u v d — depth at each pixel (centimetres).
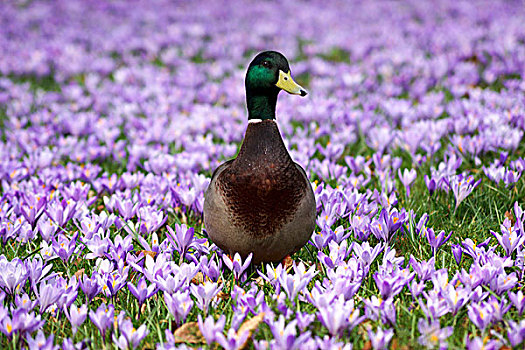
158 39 2298
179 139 1262
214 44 2191
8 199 900
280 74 635
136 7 3169
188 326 580
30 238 774
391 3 3086
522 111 1200
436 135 1105
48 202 862
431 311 558
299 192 641
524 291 651
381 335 519
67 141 1205
